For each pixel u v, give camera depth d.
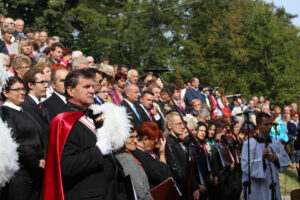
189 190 5.24
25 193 4.17
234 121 8.33
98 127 3.46
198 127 6.23
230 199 6.85
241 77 29.33
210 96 11.30
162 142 5.14
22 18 21.89
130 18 22.25
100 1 22.41
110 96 7.28
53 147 3.27
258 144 5.74
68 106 3.53
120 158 3.92
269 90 29.62
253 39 29.64
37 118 4.86
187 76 25.34
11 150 3.56
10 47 8.55
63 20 21.05
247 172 5.72
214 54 30.03
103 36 21.45
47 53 9.01
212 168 6.39
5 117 4.25
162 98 9.08
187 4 26.94
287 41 29.80
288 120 14.57
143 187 3.89
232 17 29.59
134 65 22.97
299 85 29.06
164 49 24.19
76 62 6.70
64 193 3.28
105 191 3.33
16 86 4.35
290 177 11.70
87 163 3.22
